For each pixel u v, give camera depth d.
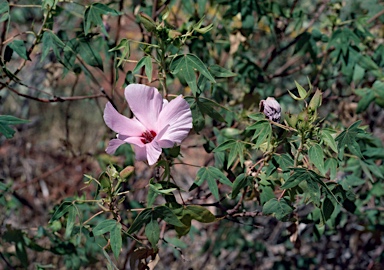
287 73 3.76
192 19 3.34
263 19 3.87
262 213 2.54
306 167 2.30
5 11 2.57
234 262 4.57
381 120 4.36
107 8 2.71
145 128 2.27
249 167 2.54
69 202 2.44
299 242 2.95
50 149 5.35
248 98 3.41
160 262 4.58
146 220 2.31
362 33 3.39
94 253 3.37
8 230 3.18
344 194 2.46
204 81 2.53
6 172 4.93
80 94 5.37
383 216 3.69
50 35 2.65
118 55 3.20
